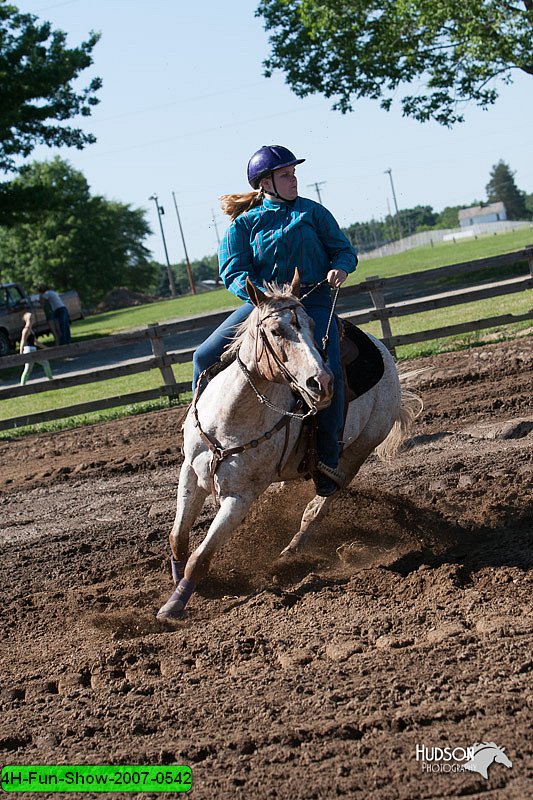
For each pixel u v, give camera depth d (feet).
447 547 23.86
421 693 15.61
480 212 637.71
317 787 13.23
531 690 15.20
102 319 192.75
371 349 24.58
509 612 18.44
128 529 29.60
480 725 14.33
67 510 33.30
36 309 116.98
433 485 29.53
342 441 23.08
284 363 18.38
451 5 84.23
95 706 16.74
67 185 355.15
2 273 354.95
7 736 15.92
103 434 46.34
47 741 15.65
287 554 24.17
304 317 18.56
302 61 99.35
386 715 14.92
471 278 111.45
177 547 21.91
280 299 18.76
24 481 38.63
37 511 33.73
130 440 43.98
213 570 24.06
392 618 18.94
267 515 27.43
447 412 39.32
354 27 93.20
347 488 28.30
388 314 53.26
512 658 16.44
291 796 13.14
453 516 26.21
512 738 13.85
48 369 70.18
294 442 21.09
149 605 22.50
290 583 22.99
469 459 31.99
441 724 14.56
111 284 357.20
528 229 345.92
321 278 21.65
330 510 27.12
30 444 46.85
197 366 22.12
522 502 26.37
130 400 51.06
